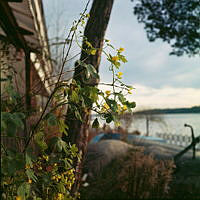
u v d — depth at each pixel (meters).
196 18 7.38
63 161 1.39
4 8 2.38
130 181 4.35
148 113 18.83
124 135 8.95
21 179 1.09
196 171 5.82
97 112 1.21
